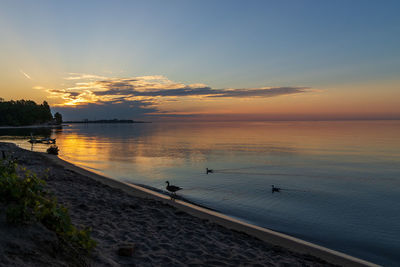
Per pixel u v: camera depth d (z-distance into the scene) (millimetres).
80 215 8250
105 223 7770
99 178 18844
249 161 41406
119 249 5457
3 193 4465
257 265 6207
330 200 19547
